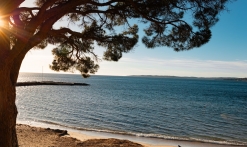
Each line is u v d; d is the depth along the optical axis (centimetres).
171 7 595
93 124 2066
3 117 480
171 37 686
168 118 2481
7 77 472
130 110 3003
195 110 3266
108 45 759
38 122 2080
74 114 2578
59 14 524
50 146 1045
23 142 1075
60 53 791
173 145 1420
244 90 9962
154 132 1819
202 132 1872
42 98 4422
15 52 468
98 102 3891
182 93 6912
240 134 1834
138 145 1207
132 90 7731
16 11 516
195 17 601
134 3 579
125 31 748
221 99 5366
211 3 562
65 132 1546
